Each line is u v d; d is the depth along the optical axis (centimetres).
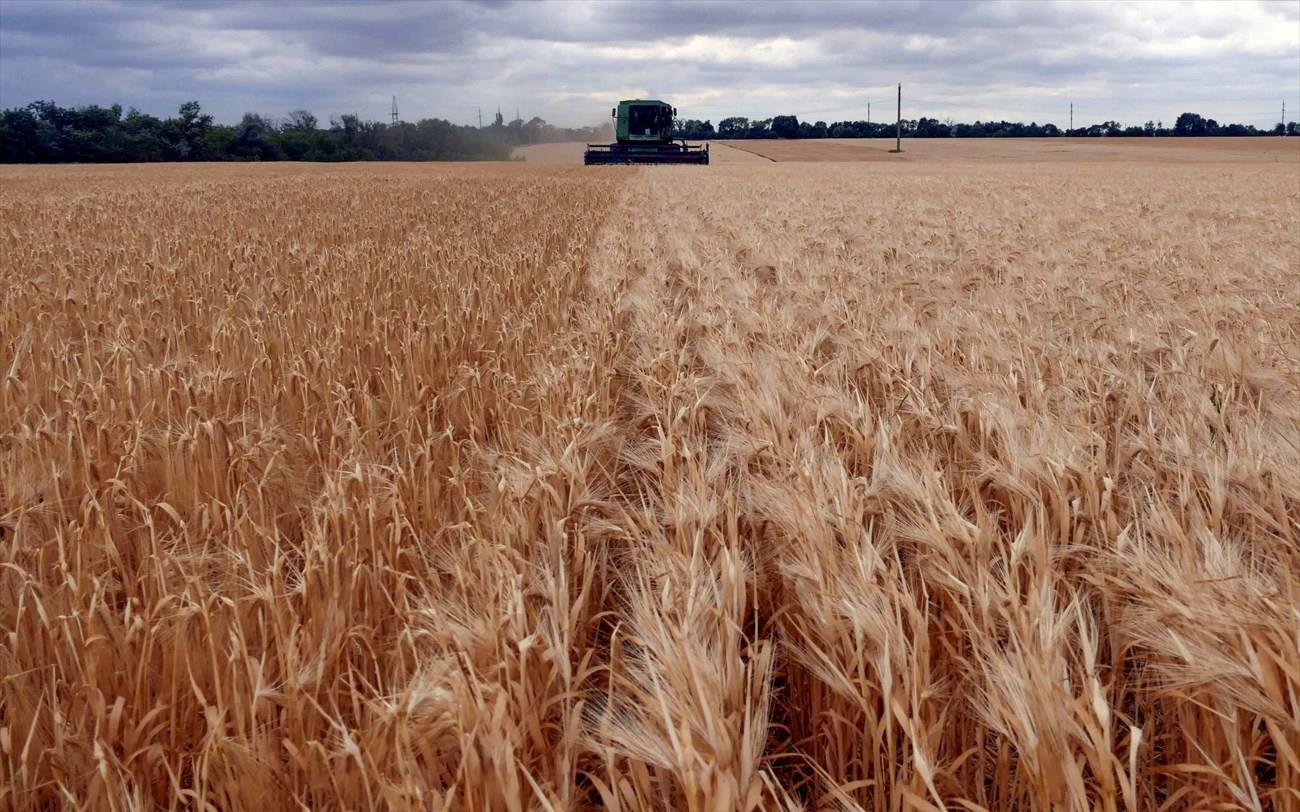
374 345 647
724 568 242
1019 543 263
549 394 488
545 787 197
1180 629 219
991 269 1146
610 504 335
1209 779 218
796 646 280
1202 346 588
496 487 343
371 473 359
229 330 677
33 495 361
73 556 311
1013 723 190
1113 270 1086
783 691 305
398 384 543
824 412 417
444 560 314
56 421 466
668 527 305
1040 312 744
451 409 534
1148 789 224
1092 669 197
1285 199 2680
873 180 4075
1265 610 206
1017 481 323
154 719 237
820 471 320
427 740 202
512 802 177
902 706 208
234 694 221
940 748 249
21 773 213
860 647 217
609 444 438
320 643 255
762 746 196
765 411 418
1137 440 381
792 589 292
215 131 9731
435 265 1123
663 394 507
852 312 731
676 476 353
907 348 580
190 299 839
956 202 2597
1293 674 184
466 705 190
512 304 895
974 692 248
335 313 761
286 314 759
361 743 205
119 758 225
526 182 3894
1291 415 410
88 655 233
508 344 668
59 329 741
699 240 1473
